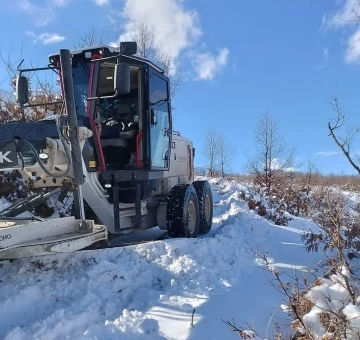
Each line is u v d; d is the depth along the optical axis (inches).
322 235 200.1
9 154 157.2
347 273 126.8
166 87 249.0
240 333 115.0
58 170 174.6
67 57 159.9
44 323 122.5
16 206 186.5
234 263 195.5
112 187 209.6
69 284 156.4
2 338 118.0
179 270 174.9
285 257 208.4
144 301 148.0
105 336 117.1
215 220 354.6
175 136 285.4
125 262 180.9
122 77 167.2
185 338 117.7
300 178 643.5
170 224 239.5
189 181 312.8
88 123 200.7
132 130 227.9
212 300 145.4
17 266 164.6
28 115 312.2
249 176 838.5
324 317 115.2
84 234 159.0
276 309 139.7
